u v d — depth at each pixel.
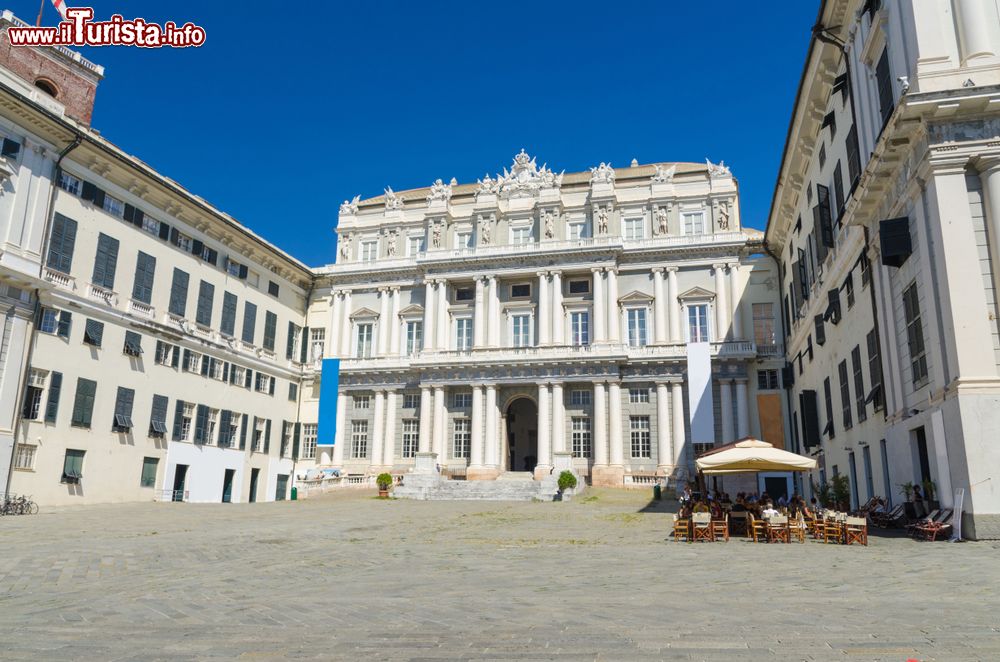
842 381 31.02
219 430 48.31
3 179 34.41
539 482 44.12
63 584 13.03
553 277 55.59
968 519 17.23
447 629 8.43
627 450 51.91
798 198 40.88
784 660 6.52
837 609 9.12
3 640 8.12
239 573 14.61
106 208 40.56
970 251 18.19
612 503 39.53
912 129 19.44
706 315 53.38
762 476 47.97
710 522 20.91
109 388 39.72
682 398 51.47
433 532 24.75
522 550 18.89
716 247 53.53
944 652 6.68
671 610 9.33
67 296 37.31
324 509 35.12
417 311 59.00
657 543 20.50
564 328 55.31
